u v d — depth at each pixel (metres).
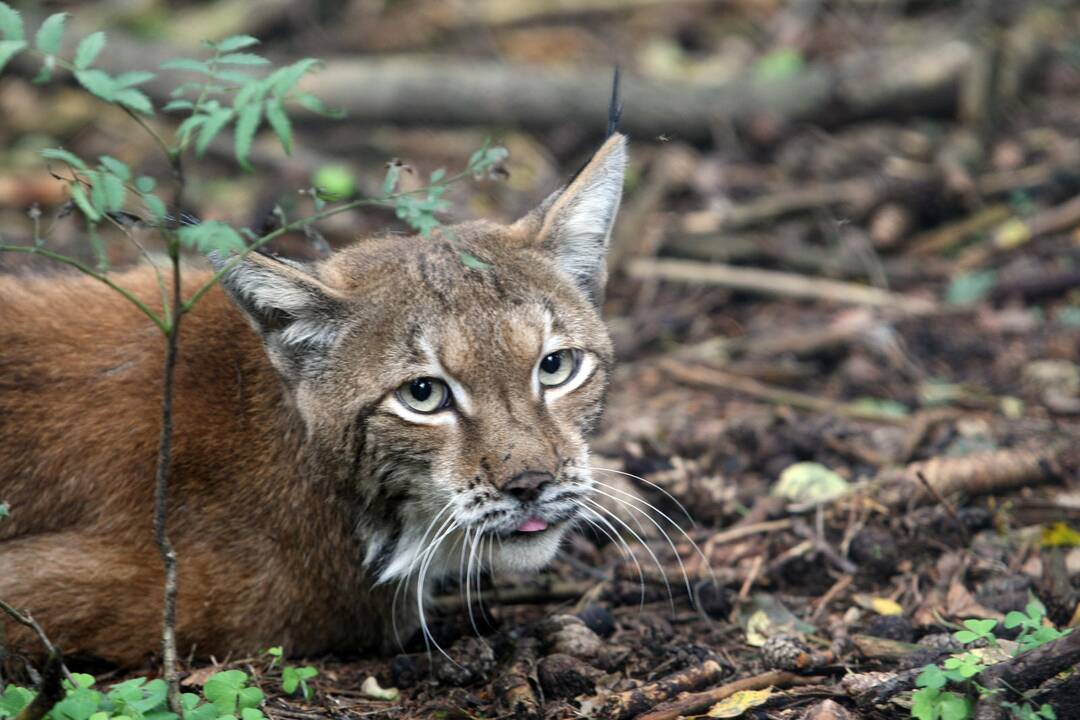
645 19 23.12
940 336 15.28
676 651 9.62
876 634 9.75
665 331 15.89
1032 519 11.37
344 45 21.95
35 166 18.94
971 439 12.84
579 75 20.12
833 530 11.34
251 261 8.88
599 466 12.02
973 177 18.19
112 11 21.53
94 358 9.76
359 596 9.80
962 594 10.26
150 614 9.44
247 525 9.58
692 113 19.80
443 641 10.20
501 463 8.86
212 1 22.44
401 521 9.52
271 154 19.22
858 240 17.23
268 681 9.35
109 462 9.51
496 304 9.10
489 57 21.97
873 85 19.69
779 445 12.83
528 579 10.86
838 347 15.16
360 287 9.29
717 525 11.72
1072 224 16.95
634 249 17.27
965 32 20.95
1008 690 7.88
